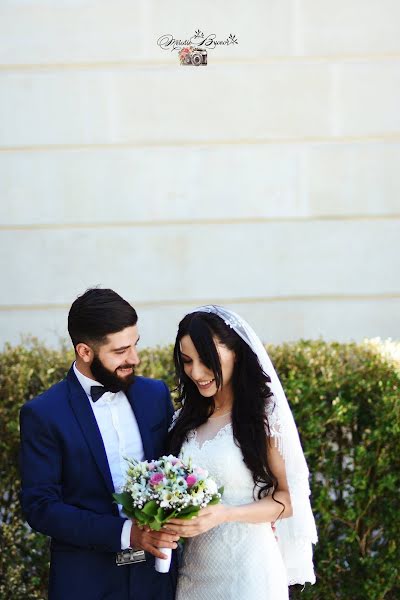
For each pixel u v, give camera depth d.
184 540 3.79
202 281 6.50
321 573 5.05
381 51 6.41
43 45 6.35
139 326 6.49
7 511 5.02
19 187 6.42
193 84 6.39
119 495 3.38
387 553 5.02
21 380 4.99
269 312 6.52
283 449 3.65
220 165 6.45
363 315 6.54
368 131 6.45
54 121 6.39
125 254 6.47
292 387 4.89
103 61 6.36
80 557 3.59
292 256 6.50
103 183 6.43
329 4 6.39
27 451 3.60
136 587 3.63
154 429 3.80
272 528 3.76
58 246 6.45
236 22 6.37
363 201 6.49
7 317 6.44
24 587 4.97
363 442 4.95
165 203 6.46
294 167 6.46
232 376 3.70
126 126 6.40
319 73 6.41
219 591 3.62
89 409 3.67
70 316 3.67
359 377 4.98
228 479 3.64
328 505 4.95
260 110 6.42
